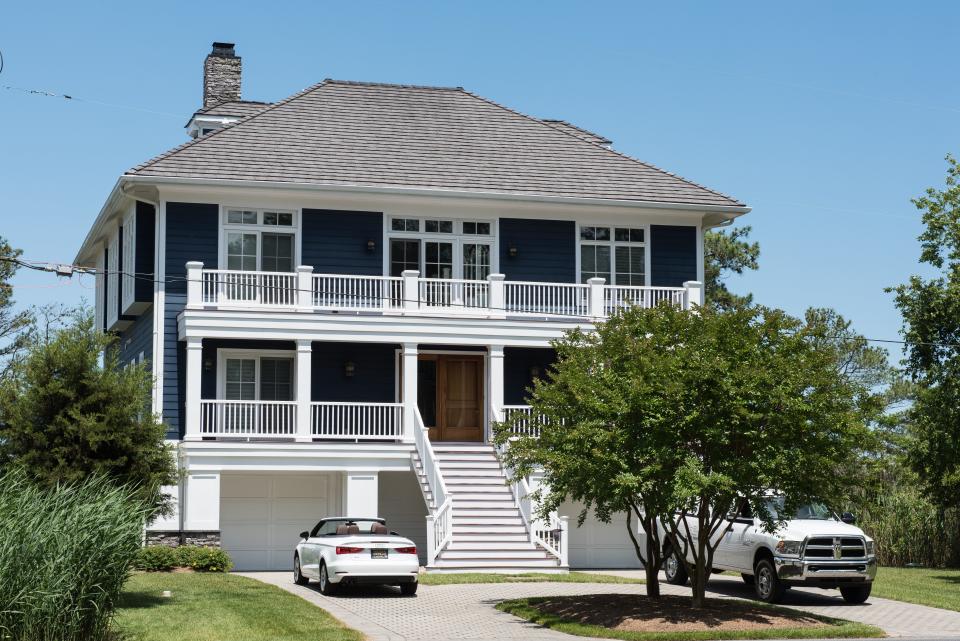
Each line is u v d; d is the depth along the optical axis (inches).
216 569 1086.4
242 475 1241.4
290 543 1246.9
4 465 800.3
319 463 1203.2
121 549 658.2
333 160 1332.4
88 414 829.2
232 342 1280.8
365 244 1318.9
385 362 1327.5
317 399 1302.9
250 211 1289.4
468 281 1279.5
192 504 1163.3
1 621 601.9
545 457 796.6
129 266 1330.0
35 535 622.8
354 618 784.3
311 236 1304.1
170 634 684.7
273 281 1285.7
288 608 800.3
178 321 1242.6
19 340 1932.8
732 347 783.1
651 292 1358.3
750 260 2047.2
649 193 1392.7
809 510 971.9
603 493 769.6
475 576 1029.8
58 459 805.2
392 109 1460.4
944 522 1353.3
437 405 1350.9
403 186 1307.8
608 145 1676.9
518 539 1123.9
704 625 754.8
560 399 816.9
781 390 749.9
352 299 1288.1
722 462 756.6
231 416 1269.7
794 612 822.5
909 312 1386.6
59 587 619.8
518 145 1444.4
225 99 1647.4
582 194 1362.0
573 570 1195.3
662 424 754.8
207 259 1269.7
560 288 1363.2
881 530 1363.2
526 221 1370.6
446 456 1228.5
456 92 1526.8
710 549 817.5
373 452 1214.3
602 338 847.1
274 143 1338.6
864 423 794.8
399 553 905.5
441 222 1349.7
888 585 1055.0
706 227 1457.9
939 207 1362.0
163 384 1237.1
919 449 1327.5
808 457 759.1
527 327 1282.0
